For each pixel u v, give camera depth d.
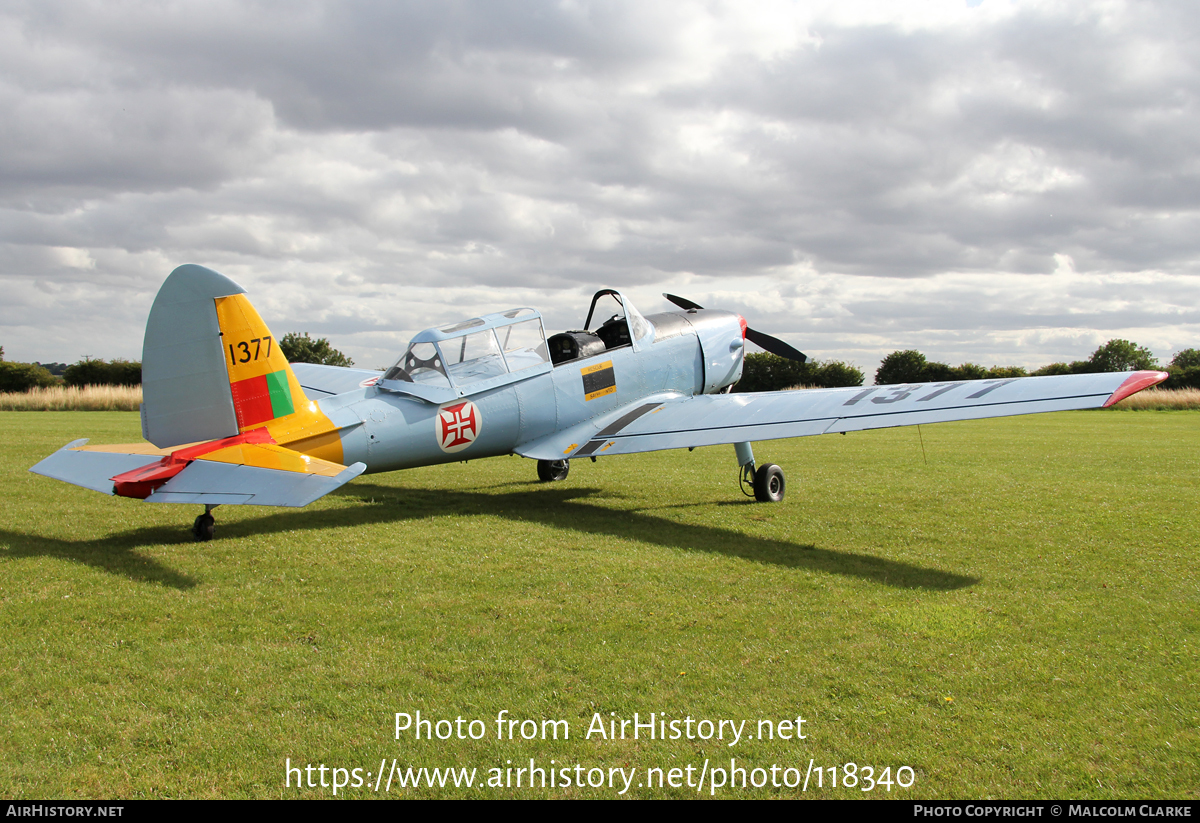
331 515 7.81
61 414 26.47
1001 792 2.62
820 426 7.24
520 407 8.30
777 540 6.62
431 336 7.77
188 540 6.41
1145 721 3.12
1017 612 4.53
